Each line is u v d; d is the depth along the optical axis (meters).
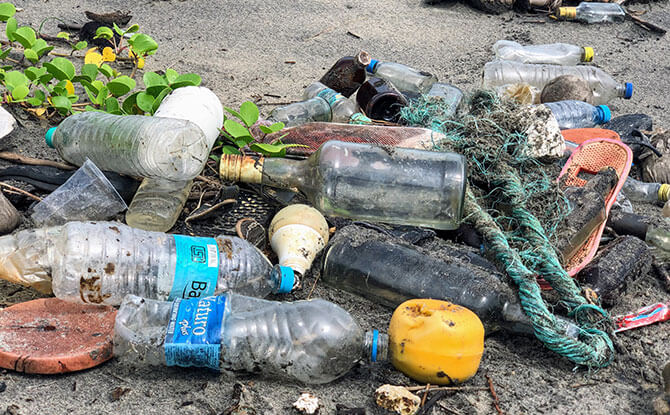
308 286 0.97
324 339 0.81
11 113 1.23
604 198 1.03
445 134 1.13
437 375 0.82
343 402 0.82
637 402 0.84
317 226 0.98
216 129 1.10
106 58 1.44
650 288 1.02
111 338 0.84
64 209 0.98
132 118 1.03
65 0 1.83
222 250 0.90
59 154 1.08
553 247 0.96
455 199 0.99
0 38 1.56
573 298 0.91
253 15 1.86
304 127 1.16
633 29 1.92
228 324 0.81
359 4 2.00
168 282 0.87
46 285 0.91
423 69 1.62
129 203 1.05
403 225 1.02
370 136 1.12
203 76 1.51
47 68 1.22
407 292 0.92
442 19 1.94
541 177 1.04
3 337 0.84
